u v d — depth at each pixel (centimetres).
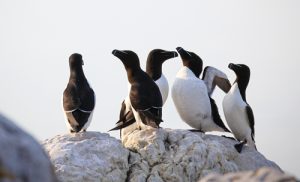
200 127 1936
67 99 1738
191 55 1953
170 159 1612
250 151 1788
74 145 1584
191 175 1602
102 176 1541
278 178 714
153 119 1702
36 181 670
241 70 1931
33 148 680
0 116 689
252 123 1930
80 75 1791
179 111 1930
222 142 1784
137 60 1800
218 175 743
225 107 1944
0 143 657
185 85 1884
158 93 1766
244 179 721
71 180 1517
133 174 1590
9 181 641
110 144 1598
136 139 1653
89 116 1731
